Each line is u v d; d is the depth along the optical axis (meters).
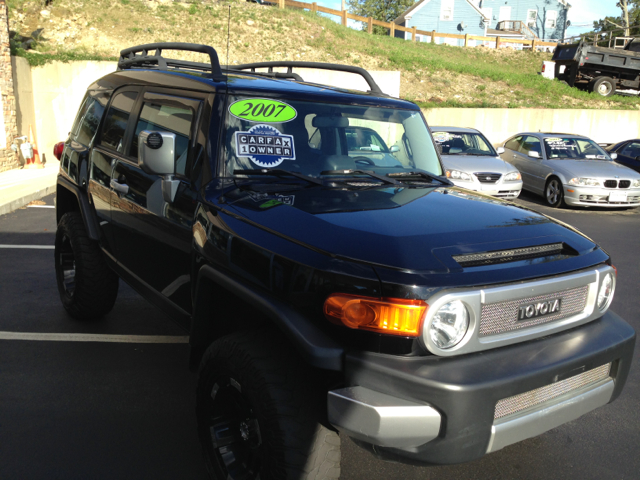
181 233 2.73
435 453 1.88
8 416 3.02
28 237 7.10
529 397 2.04
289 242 2.13
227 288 2.27
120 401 3.23
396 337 1.88
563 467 2.77
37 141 14.88
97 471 2.59
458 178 9.85
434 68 24.05
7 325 4.27
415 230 2.18
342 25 26.73
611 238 8.53
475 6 39.91
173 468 2.64
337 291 1.93
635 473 2.73
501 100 21.86
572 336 2.23
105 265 4.06
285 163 2.84
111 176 3.53
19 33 18.72
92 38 19.42
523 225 2.42
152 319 4.51
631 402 3.47
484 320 1.99
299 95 3.05
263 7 24.31
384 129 3.29
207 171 2.65
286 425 1.96
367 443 2.06
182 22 21.66
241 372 2.10
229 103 2.78
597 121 19.95
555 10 42.22
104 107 3.94
